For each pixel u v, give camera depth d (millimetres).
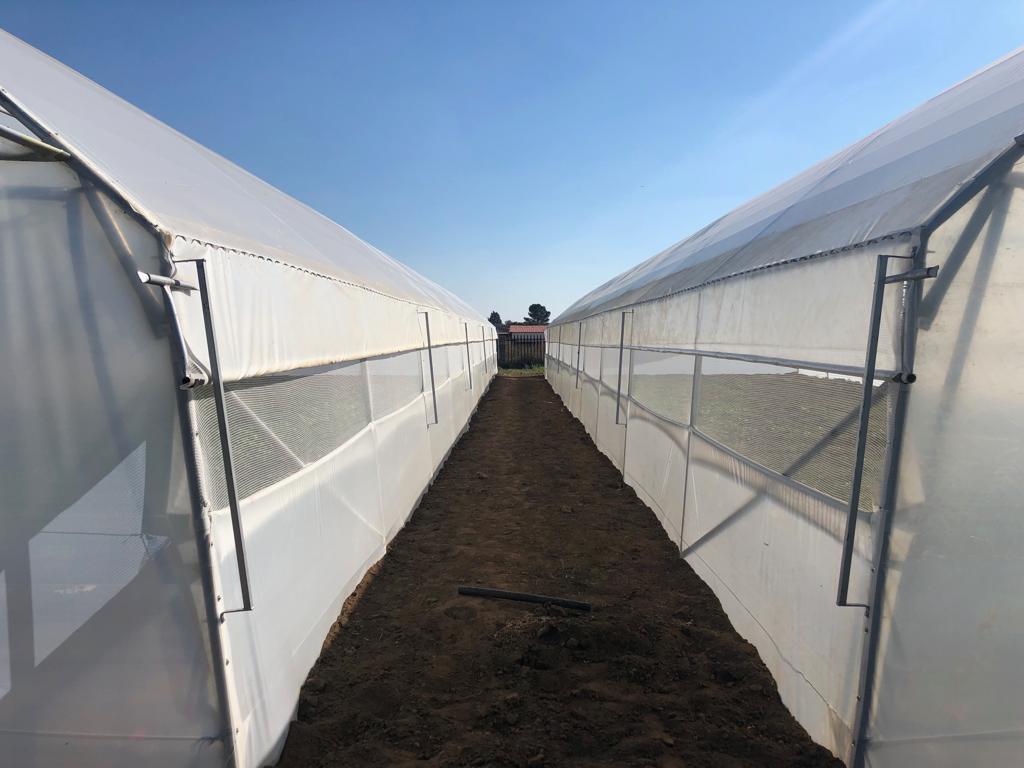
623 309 9062
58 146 2152
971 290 2236
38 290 2246
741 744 3012
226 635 2525
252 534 2939
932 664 2359
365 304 5348
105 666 2359
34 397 2281
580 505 7555
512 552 5922
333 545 4273
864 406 2494
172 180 3246
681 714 3281
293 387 3666
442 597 4871
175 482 2361
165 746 2432
